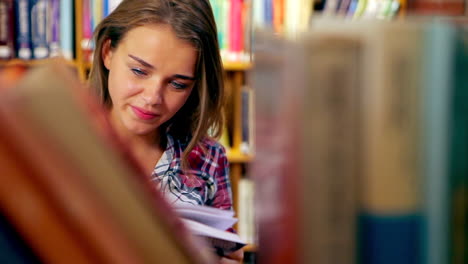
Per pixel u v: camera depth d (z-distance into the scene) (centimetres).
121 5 108
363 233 24
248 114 216
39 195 24
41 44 189
